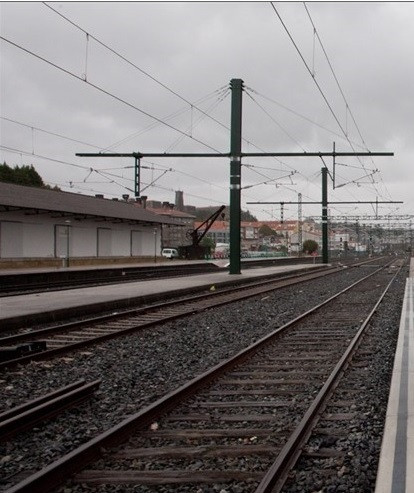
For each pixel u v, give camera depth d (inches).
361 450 225.3
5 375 363.3
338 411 288.5
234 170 1339.8
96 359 422.0
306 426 251.4
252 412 287.7
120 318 653.9
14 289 1000.9
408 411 241.3
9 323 555.2
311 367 397.1
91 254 1952.5
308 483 194.9
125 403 305.3
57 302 717.3
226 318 681.6
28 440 239.8
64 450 228.8
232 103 1321.4
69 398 287.7
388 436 207.5
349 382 352.2
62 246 1795.0
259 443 237.0
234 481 197.2
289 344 497.7
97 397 313.9
